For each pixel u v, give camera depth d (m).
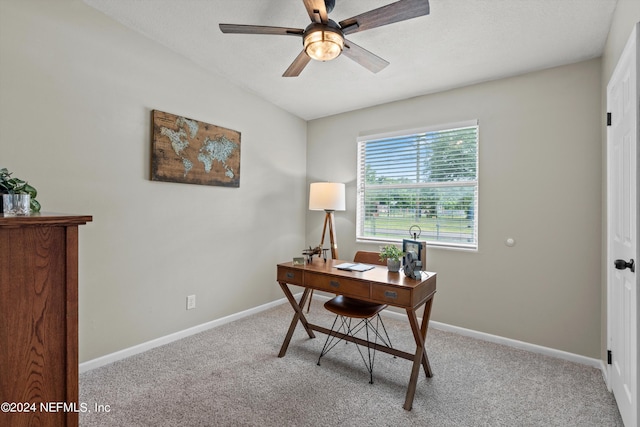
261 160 3.51
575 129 2.45
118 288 2.38
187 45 2.60
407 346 2.69
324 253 3.94
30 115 1.95
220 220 3.10
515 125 2.70
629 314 1.63
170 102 2.66
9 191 1.25
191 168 2.80
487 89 2.84
